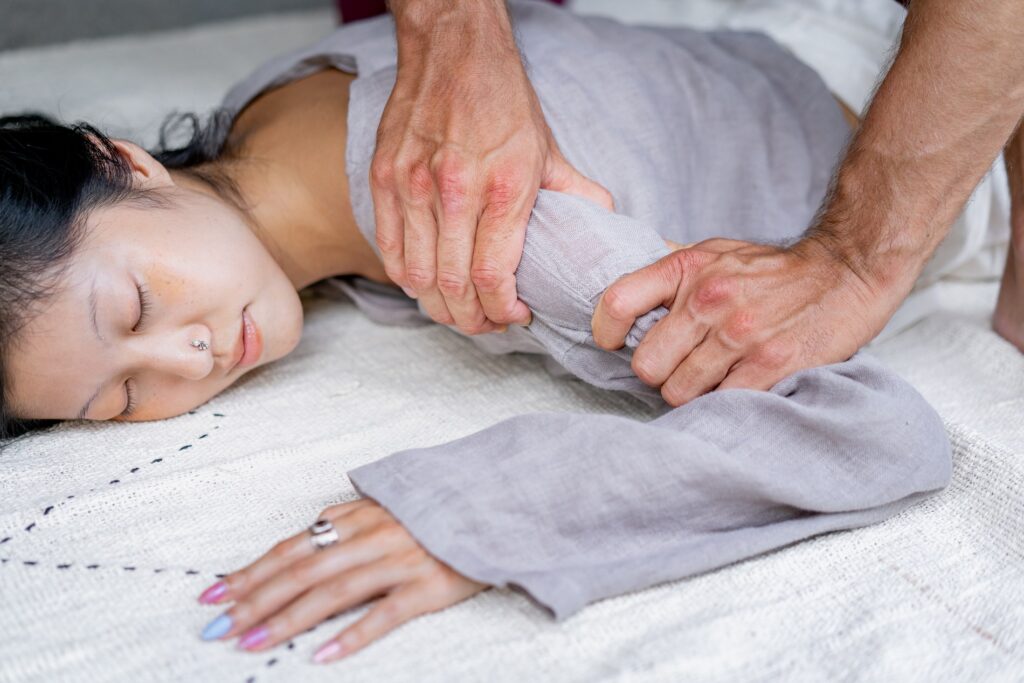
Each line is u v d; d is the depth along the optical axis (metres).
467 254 1.01
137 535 0.95
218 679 0.78
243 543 0.93
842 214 1.02
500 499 0.87
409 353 1.30
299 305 1.21
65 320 1.02
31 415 1.10
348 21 1.95
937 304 1.35
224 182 1.25
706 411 0.93
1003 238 1.38
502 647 0.81
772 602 0.86
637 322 1.00
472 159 1.00
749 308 0.96
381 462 0.92
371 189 1.07
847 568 0.90
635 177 1.20
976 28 0.92
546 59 1.25
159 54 2.34
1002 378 1.20
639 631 0.82
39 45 2.45
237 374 1.17
